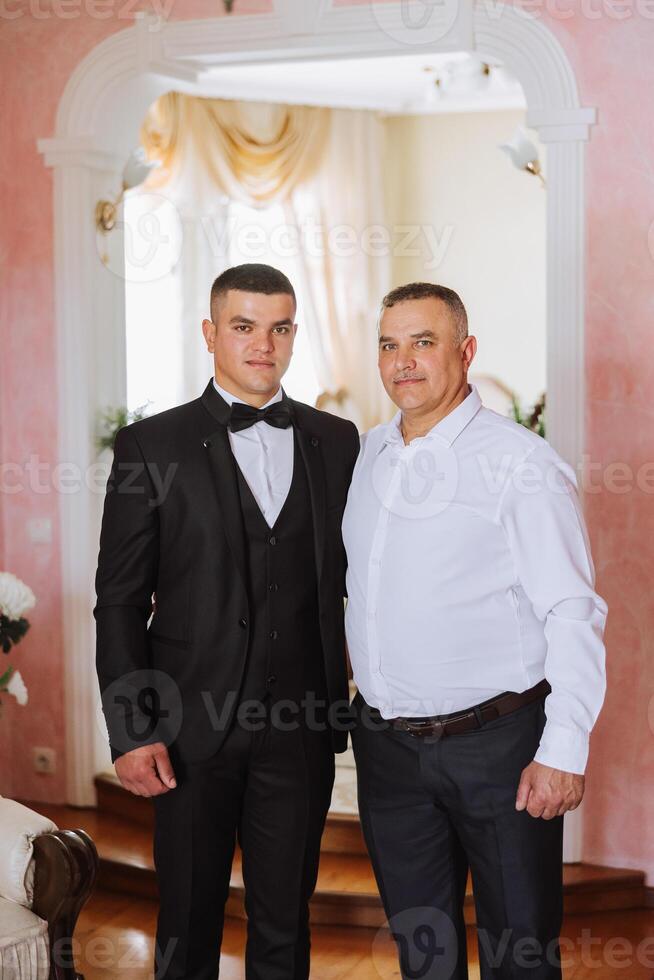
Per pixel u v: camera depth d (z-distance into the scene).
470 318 7.03
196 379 6.08
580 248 3.58
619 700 3.65
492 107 6.79
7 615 2.86
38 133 4.07
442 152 6.96
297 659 2.47
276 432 2.51
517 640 2.27
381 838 2.40
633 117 3.52
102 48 3.97
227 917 3.51
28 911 2.43
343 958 3.23
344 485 2.56
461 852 2.44
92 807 4.20
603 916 3.58
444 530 2.25
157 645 2.47
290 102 6.47
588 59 3.54
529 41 3.58
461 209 6.97
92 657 4.19
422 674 2.28
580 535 2.22
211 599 2.41
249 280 2.41
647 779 3.64
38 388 4.16
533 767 2.18
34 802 4.27
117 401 4.31
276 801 2.47
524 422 5.06
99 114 4.01
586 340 3.61
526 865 2.27
